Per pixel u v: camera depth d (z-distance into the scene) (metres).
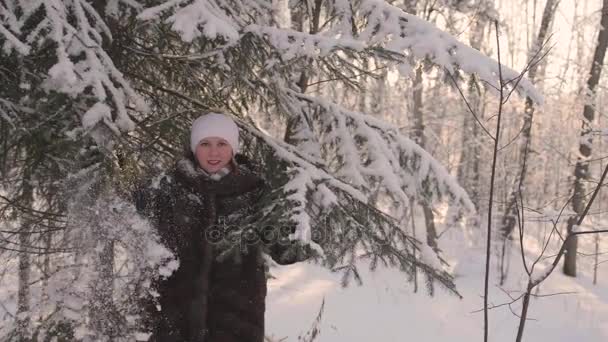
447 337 5.91
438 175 3.23
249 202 1.91
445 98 13.11
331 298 6.63
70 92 2.01
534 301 7.84
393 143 3.29
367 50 2.57
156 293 1.83
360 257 2.76
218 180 1.85
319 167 3.06
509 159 12.41
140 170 2.78
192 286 1.80
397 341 5.61
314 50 2.55
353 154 3.13
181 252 1.81
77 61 2.22
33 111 2.22
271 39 2.61
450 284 2.94
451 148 15.88
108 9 2.73
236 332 1.83
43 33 2.17
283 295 6.71
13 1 2.13
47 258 2.24
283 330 5.54
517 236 12.60
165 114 3.36
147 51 3.09
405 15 2.93
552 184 12.97
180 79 3.55
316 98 3.34
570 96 12.01
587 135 8.46
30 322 2.02
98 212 1.97
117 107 2.16
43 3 2.08
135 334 1.90
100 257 1.97
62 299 1.97
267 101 3.36
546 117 13.20
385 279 7.47
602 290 9.12
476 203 12.36
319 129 3.36
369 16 2.98
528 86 2.84
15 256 2.33
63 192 2.14
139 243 1.86
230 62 3.08
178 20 2.18
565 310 7.56
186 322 1.80
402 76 2.80
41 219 2.48
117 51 3.07
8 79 2.33
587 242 11.69
